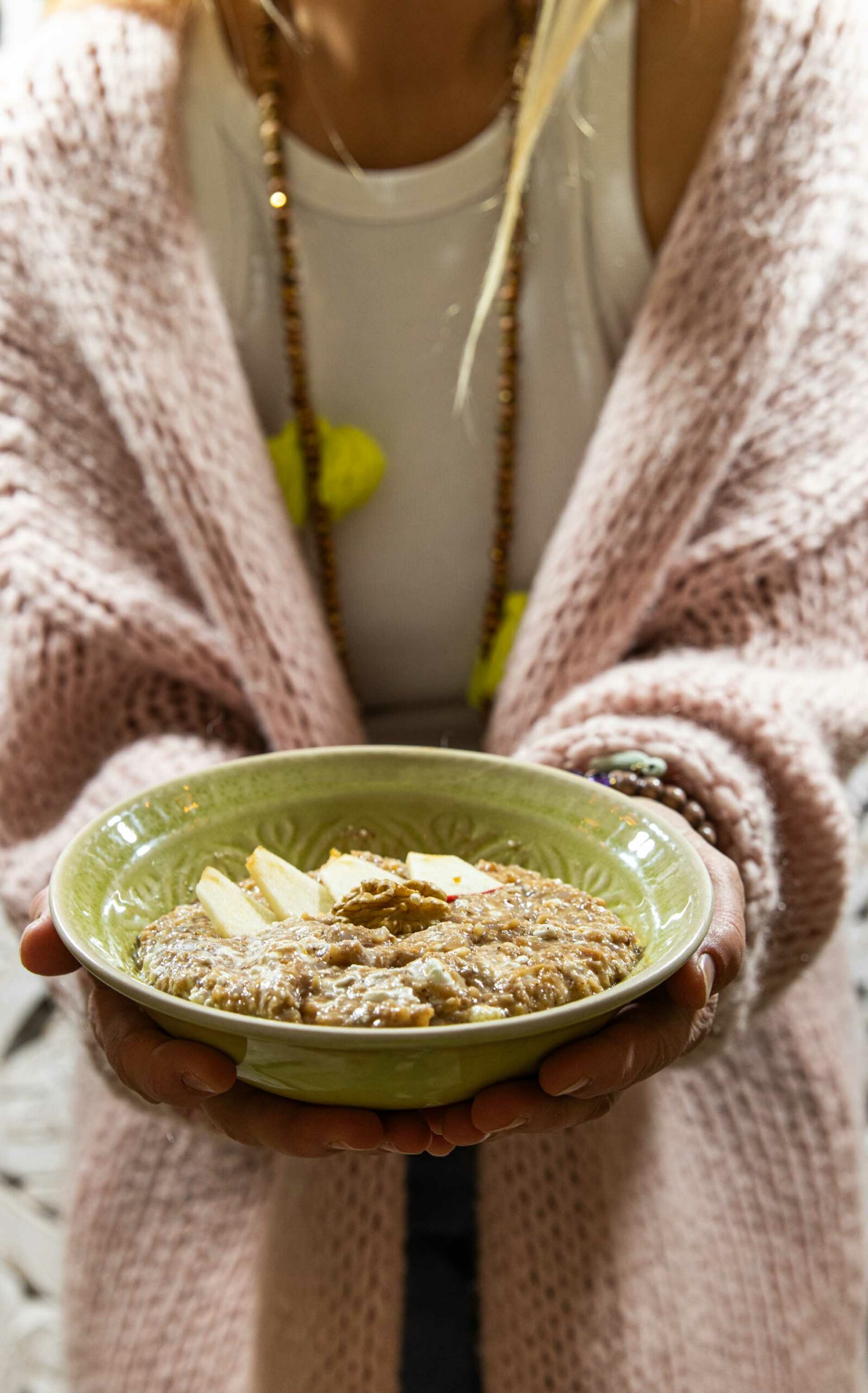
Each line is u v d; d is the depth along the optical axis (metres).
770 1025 0.81
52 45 0.78
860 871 1.12
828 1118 0.81
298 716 0.76
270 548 0.77
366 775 0.64
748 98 0.75
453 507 0.84
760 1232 0.80
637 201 0.79
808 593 0.75
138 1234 0.80
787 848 0.69
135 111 0.76
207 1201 0.81
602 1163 0.73
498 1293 0.73
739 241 0.75
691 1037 0.56
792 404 0.76
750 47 0.75
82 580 0.75
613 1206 0.73
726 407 0.75
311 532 0.83
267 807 0.63
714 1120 0.81
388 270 0.80
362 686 0.88
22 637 0.75
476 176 0.79
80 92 0.76
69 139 0.76
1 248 0.76
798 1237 0.80
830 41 0.75
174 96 0.78
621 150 0.78
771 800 0.69
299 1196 0.74
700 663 0.73
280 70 0.78
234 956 0.54
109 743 0.77
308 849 0.63
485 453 0.83
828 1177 0.81
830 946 0.84
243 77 0.79
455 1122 0.52
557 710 0.72
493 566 0.85
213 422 0.76
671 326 0.76
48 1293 1.07
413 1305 0.79
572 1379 0.72
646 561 0.75
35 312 0.76
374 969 0.52
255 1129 0.53
